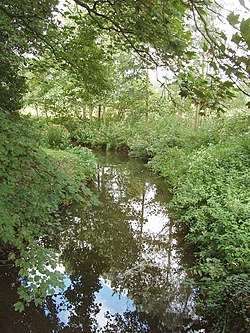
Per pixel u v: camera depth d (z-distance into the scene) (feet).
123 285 17.06
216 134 36.14
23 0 12.16
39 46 16.08
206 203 21.58
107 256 20.49
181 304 15.11
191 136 41.81
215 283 13.37
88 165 37.37
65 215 26.35
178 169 33.53
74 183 12.10
